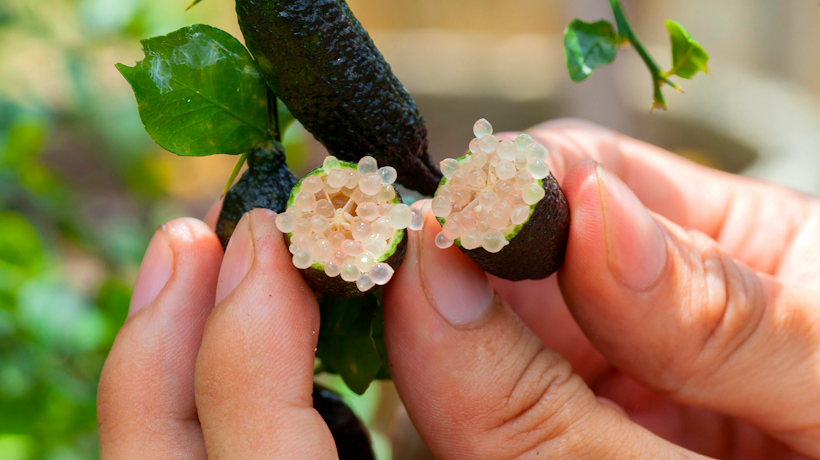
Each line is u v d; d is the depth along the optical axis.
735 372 0.20
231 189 0.20
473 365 0.19
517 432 0.19
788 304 0.20
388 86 0.18
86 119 0.40
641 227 0.19
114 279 0.30
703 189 0.27
